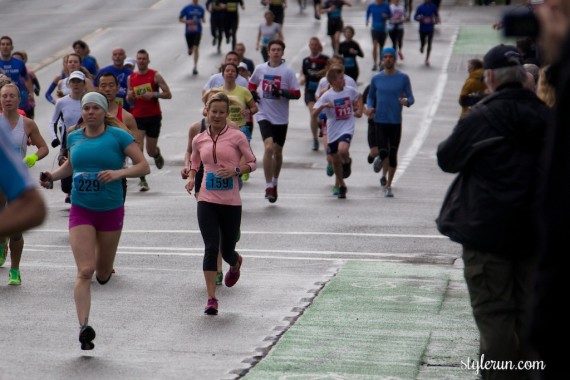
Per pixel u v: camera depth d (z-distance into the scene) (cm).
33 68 9238
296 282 2747
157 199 4294
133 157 2192
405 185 4775
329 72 4225
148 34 11050
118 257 3081
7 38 5212
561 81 783
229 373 1912
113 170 2170
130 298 2552
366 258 3081
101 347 2105
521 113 1568
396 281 2756
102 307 2455
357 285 2706
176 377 1891
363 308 2448
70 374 1914
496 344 1590
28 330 2238
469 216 1591
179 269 2914
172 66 9394
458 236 1603
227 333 2216
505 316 1593
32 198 814
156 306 2467
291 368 1941
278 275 2836
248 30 11138
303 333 2211
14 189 810
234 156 2452
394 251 3188
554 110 791
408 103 4322
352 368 1938
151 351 2075
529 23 873
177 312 2409
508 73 1605
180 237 3416
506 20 890
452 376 1891
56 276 2808
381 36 9269
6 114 2930
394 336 2181
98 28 11481
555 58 796
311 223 3691
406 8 12619
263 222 3709
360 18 12006
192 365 1970
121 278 2789
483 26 11988
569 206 782
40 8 13125
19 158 847
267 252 3166
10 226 807
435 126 6881
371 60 9800
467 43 10812
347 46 7106
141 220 3753
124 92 4938
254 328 2259
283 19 11094
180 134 6431
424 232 3519
